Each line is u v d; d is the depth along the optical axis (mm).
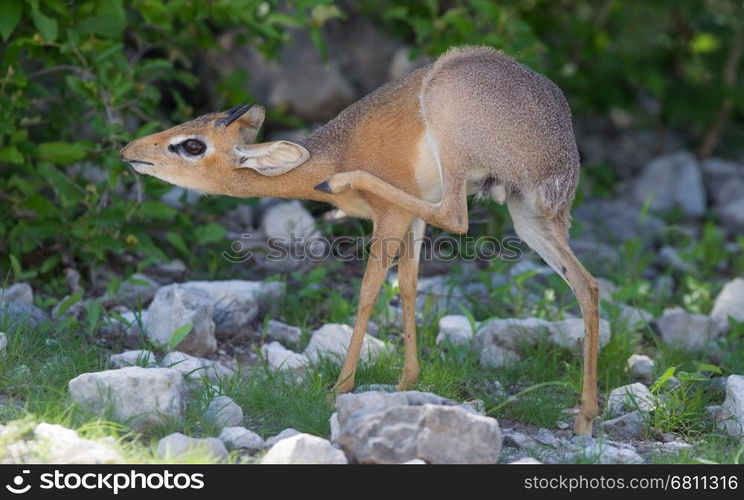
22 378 8328
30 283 11312
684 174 17656
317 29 12789
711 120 18953
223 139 8656
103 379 7758
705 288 12617
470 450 7133
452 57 8570
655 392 9094
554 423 8742
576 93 18438
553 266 8539
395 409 7172
